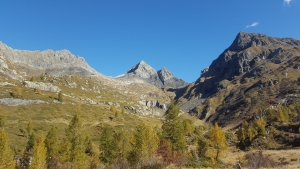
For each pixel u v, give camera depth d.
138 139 43.62
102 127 108.75
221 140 56.38
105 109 170.50
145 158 42.44
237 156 63.53
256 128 93.19
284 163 42.31
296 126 89.38
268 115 112.19
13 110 108.50
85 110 144.62
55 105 131.75
